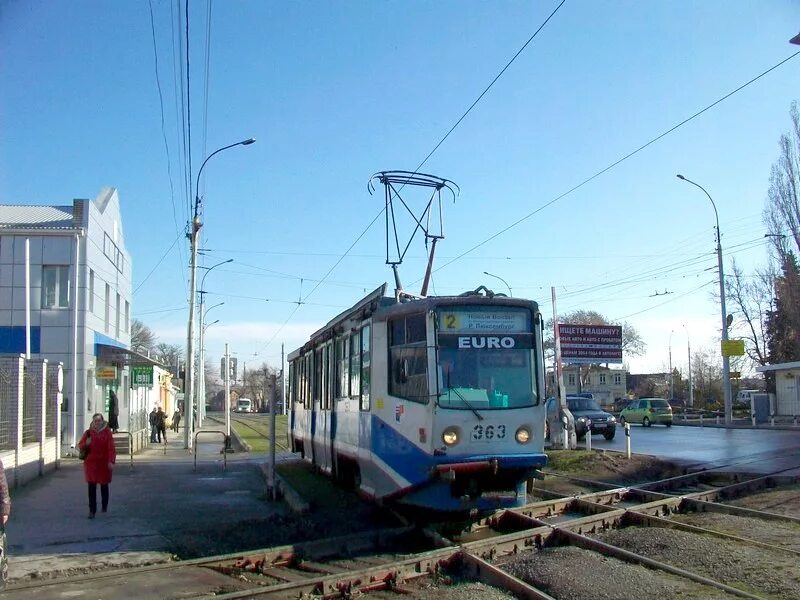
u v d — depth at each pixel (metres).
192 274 30.55
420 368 10.85
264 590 7.86
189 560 9.29
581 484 16.50
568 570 8.15
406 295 12.46
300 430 20.17
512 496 10.85
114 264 34.75
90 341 29.14
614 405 66.25
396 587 8.30
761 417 46.41
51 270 28.53
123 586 8.37
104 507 13.34
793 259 41.66
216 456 26.97
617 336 27.30
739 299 61.81
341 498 14.44
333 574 8.82
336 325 15.25
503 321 11.12
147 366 34.06
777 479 14.88
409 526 10.98
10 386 17.05
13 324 27.94
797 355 48.66
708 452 23.02
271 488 15.13
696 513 12.02
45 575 8.94
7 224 29.19
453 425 10.47
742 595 7.18
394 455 11.31
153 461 24.70
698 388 69.00
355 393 13.36
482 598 7.56
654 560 8.63
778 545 9.28
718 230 42.72
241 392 132.12
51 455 20.95
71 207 34.41
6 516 6.69
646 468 18.41
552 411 24.95
